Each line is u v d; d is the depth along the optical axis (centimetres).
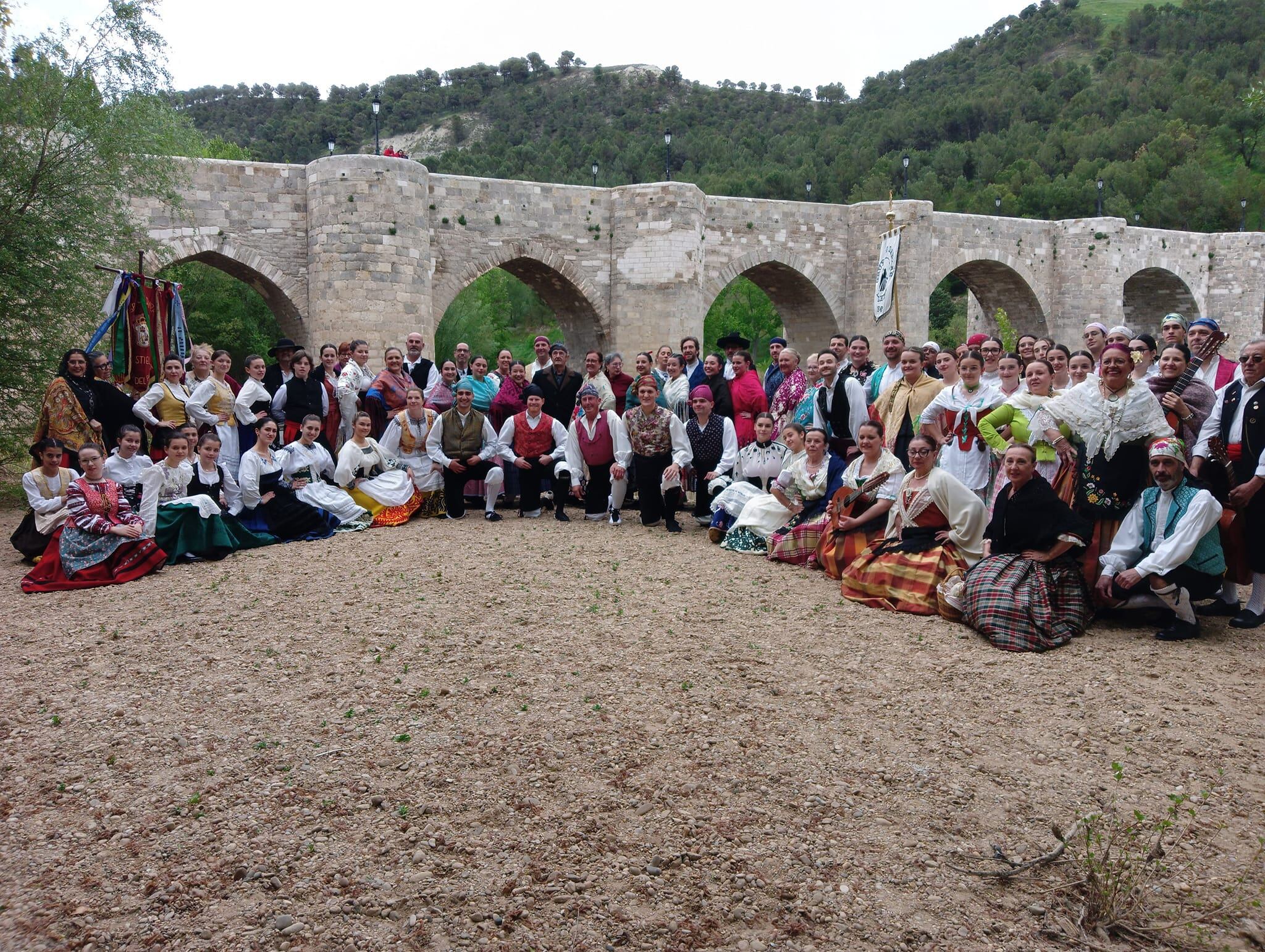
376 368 2262
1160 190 6662
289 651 596
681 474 1024
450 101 14038
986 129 9181
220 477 937
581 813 396
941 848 372
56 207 1384
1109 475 673
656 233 2733
